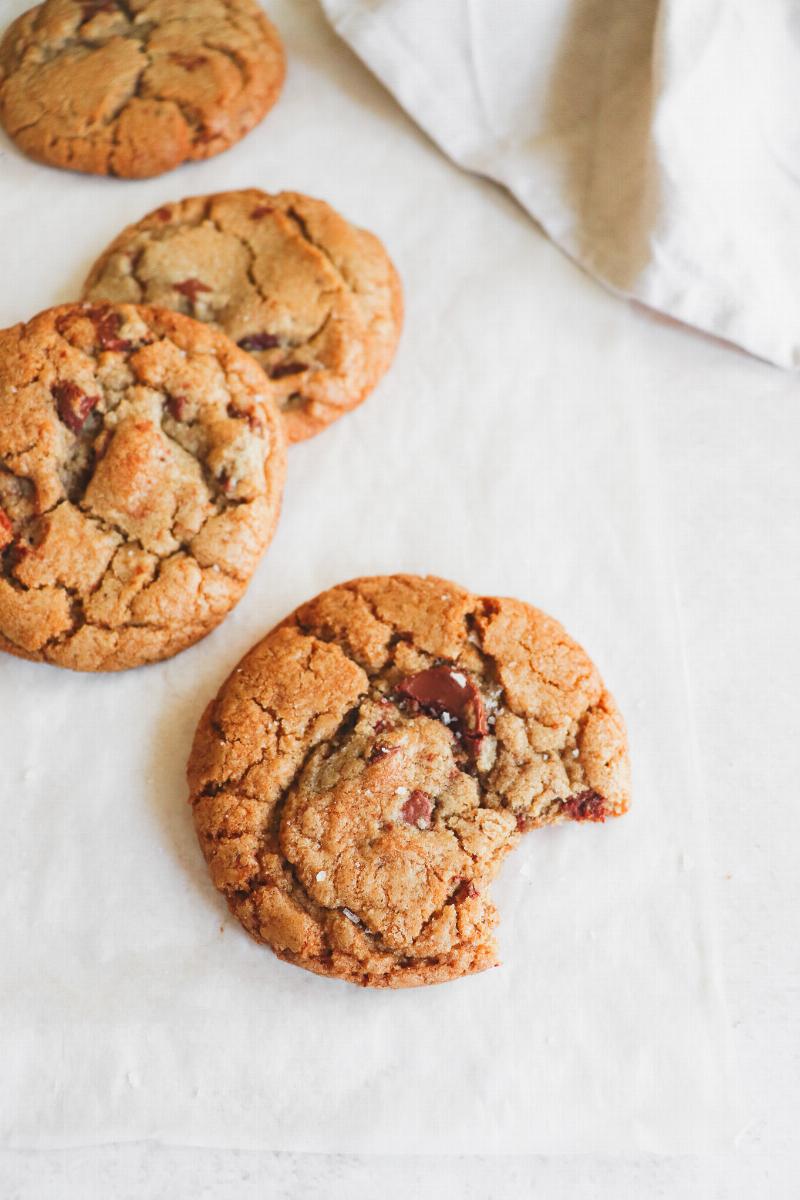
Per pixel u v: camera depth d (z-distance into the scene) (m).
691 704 0.41
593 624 0.42
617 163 0.46
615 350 0.45
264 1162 0.38
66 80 0.46
